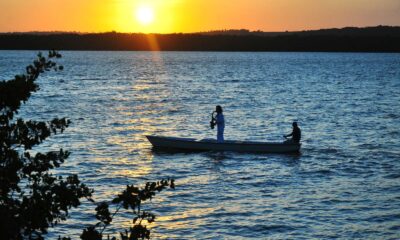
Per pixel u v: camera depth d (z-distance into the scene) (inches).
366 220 916.0
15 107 382.6
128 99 2989.7
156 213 934.4
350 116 2319.1
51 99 2881.4
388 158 1423.5
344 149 1551.4
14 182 370.9
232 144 1482.5
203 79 4854.8
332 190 1103.6
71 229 845.2
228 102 2881.4
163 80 4677.7
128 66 7667.3
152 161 1374.3
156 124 2058.3
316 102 2908.5
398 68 7391.7
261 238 834.8
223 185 1137.4
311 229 872.3
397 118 2249.0
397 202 1018.7
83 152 1471.5
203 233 850.8
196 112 2434.8
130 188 389.1
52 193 378.3
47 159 396.2
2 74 4800.7
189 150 1502.2
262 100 3004.4
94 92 3398.1
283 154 1469.0
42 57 394.6
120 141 1659.7
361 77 5275.6
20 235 346.9
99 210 390.6
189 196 1045.2
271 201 1021.8
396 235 848.3
